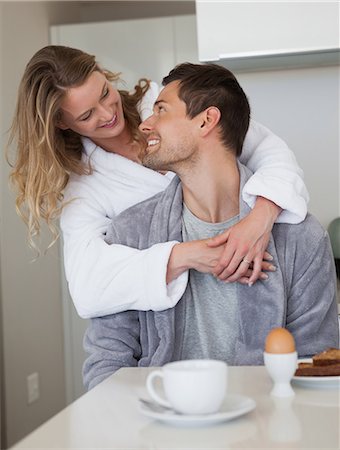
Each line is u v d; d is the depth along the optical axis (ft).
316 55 8.02
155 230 5.31
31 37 12.20
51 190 5.87
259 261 4.93
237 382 3.73
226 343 5.15
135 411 3.24
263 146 5.65
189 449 2.67
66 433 2.93
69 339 12.78
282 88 8.76
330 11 7.70
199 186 5.17
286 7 7.76
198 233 5.28
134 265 5.06
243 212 5.15
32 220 6.03
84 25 12.65
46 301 12.30
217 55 7.92
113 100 6.08
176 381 2.98
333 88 8.69
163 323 5.07
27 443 2.81
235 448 2.66
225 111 5.07
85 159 6.18
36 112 5.92
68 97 5.87
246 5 7.83
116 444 2.77
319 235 5.23
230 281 4.97
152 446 2.72
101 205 6.00
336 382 3.59
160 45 12.41
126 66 12.50
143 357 5.25
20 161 6.13
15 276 11.25
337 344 5.24
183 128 5.00
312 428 2.86
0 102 11.00
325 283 5.20
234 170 5.22
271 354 3.40
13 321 11.14
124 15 14.88
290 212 5.16
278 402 3.30
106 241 5.48
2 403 10.81
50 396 12.45
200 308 5.18
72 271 5.39
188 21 12.31
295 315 5.17
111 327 5.28
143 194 6.08
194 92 5.00
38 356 11.99
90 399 3.51
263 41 7.82
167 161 5.05
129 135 6.41
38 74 5.91
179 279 5.04
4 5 11.25
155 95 6.69
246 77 8.81
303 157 8.80
